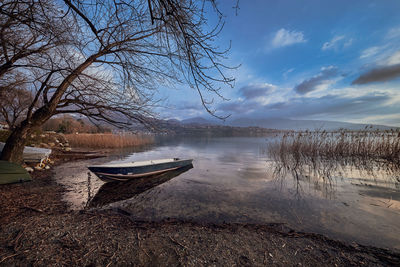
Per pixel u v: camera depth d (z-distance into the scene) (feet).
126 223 11.47
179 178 25.41
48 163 31.12
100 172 20.81
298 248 9.27
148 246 8.85
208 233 10.53
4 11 7.77
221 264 7.80
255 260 8.20
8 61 11.81
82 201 15.76
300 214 13.87
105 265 7.35
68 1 7.13
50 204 14.14
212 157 47.62
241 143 102.89
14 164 17.69
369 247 9.59
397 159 34.81
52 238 8.88
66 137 70.03
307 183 22.86
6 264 6.91
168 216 13.30
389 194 18.57
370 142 39.96
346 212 14.29
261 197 17.74
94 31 8.82
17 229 9.41
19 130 18.39
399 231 11.37
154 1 6.74
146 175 25.53
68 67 11.66
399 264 8.20
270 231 11.07
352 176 26.21
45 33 8.82
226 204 15.88
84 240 9.00
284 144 50.49
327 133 44.45
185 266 7.53
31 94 19.33
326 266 7.98
